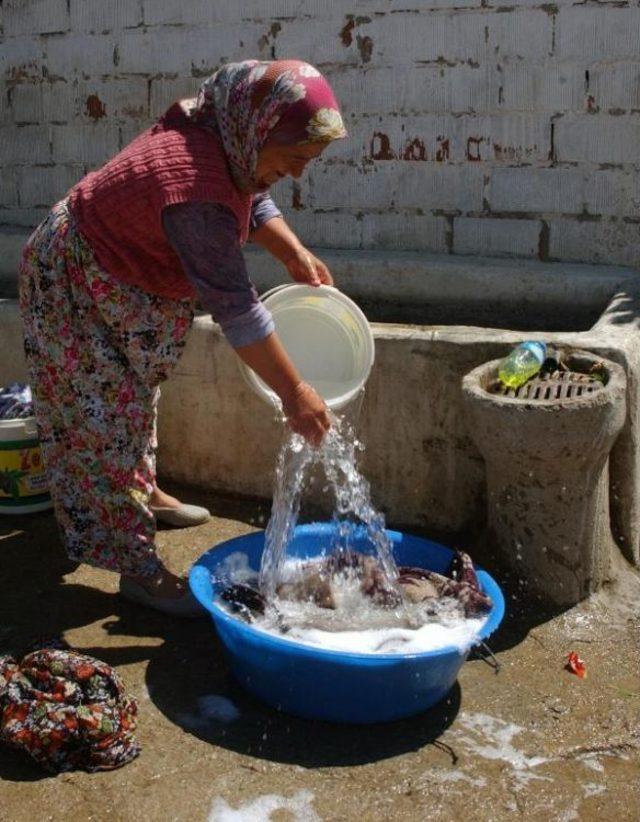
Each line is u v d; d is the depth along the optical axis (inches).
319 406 113.4
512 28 176.6
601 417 127.7
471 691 123.0
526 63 177.0
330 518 162.4
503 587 141.6
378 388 155.3
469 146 183.9
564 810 103.4
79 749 107.7
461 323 182.4
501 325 179.5
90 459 129.7
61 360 126.3
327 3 187.6
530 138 179.6
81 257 120.7
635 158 173.5
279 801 103.7
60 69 212.7
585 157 176.7
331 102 108.1
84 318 123.6
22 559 153.2
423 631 118.6
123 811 102.0
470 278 180.9
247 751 111.1
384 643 116.3
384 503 160.1
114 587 145.5
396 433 156.3
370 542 137.4
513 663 128.8
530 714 118.9
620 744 114.1
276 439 165.6
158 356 126.1
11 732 106.8
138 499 130.6
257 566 135.9
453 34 180.5
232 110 109.7
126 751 108.7
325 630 119.9
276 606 125.4
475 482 153.3
